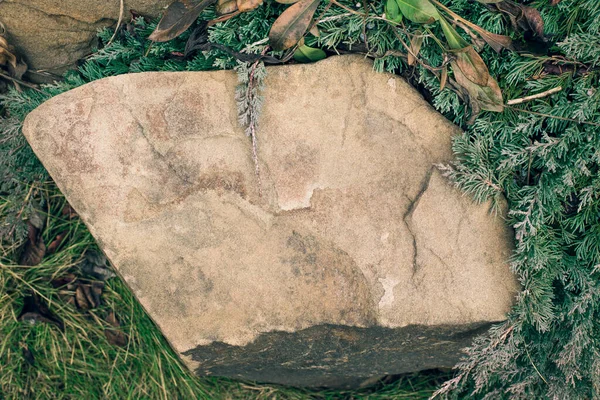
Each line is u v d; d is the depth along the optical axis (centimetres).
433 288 109
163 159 107
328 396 127
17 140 116
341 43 109
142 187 107
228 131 108
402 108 109
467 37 107
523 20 105
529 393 115
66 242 126
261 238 108
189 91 108
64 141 107
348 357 116
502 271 109
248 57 107
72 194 107
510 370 115
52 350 124
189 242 108
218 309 108
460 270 109
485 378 112
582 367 112
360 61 108
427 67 106
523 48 106
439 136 109
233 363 114
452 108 111
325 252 108
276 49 105
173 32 105
